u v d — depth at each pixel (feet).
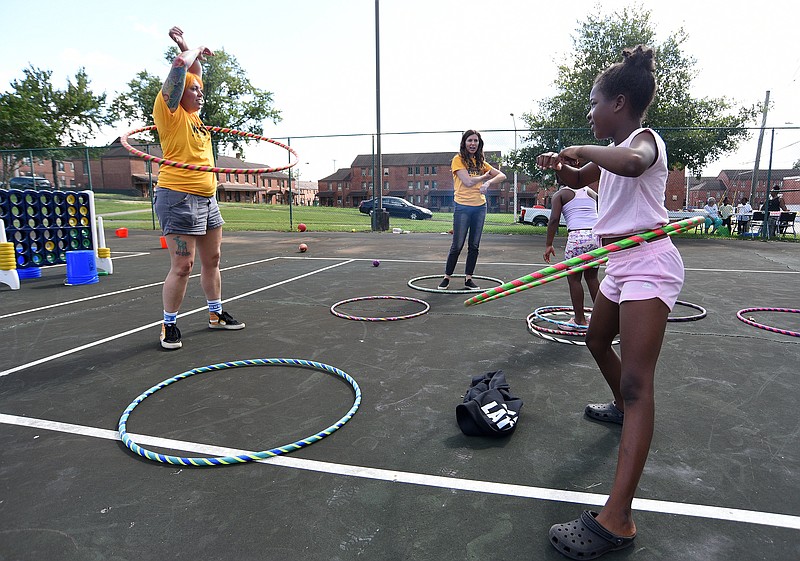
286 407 9.56
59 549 5.72
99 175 92.53
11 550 5.71
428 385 10.55
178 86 12.17
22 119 94.94
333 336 14.33
